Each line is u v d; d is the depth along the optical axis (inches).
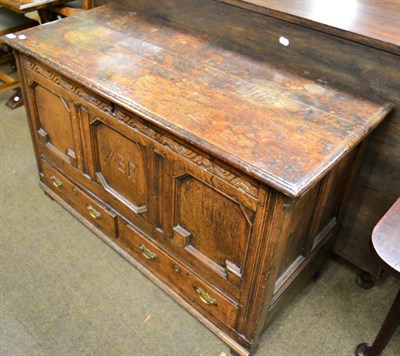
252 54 56.4
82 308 60.1
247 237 44.6
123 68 53.2
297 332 58.4
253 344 52.4
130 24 64.0
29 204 76.0
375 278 65.1
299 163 39.3
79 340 56.2
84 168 62.9
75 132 59.7
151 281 64.0
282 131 43.2
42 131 67.7
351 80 49.8
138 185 55.1
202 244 51.3
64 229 71.9
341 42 48.5
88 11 67.7
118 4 70.1
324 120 45.0
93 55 55.9
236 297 50.2
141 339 56.8
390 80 47.0
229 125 43.8
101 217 65.6
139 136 49.4
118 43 58.8
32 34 60.7
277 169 38.5
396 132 50.1
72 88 55.0
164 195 51.5
